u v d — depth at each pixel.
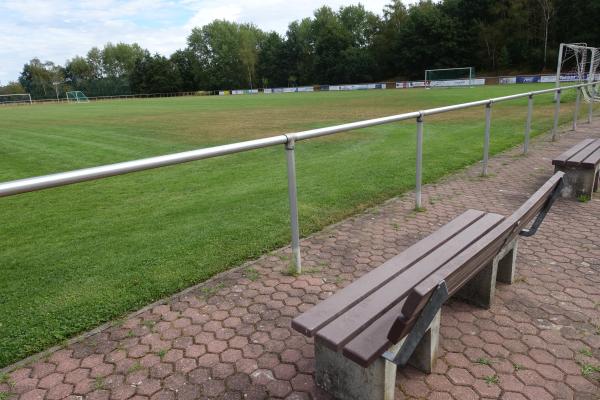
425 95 30.50
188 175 7.36
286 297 3.02
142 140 12.49
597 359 2.27
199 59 86.56
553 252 3.53
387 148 8.86
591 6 47.59
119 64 101.00
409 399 2.04
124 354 2.47
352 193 5.52
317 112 20.80
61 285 3.39
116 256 3.92
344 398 2.03
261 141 2.76
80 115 26.30
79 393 2.18
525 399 2.02
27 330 2.74
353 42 73.88
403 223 4.39
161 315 2.86
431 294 1.59
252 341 2.54
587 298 2.85
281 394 2.11
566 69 50.09
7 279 3.58
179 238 4.28
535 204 2.42
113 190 6.58
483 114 14.82
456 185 5.72
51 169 8.62
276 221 4.58
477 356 2.32
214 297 3.05
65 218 5.29
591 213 4.36
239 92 74.62
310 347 2.47
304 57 77.94
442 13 60.72
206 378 2.25
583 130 9.86
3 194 1.69
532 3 52.81
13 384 2.26
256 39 88.50
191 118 20.22
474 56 58.75
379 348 1.72
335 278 3.27
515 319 2.64
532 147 8.03
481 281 2.72
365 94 39.47
